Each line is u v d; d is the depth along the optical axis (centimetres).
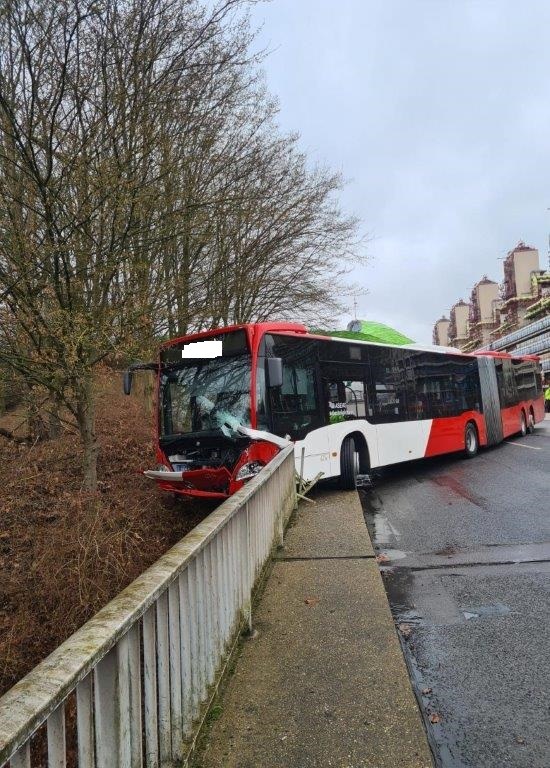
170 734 220
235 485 776
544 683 325
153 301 797
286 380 870
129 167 750
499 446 1686
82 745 153
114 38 729
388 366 1152
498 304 8575
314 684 320
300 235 1484
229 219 1149
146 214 789
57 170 714
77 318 656
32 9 670
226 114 982
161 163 824
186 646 244
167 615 223
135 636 189
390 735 271
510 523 718
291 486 784
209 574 291
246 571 390
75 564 638
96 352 732
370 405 1075
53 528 721
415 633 403
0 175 683
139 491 963
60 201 676
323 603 442
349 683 320
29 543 714
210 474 797
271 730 276
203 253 1180
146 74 785
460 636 394
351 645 367
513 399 1853
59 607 604
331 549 594
